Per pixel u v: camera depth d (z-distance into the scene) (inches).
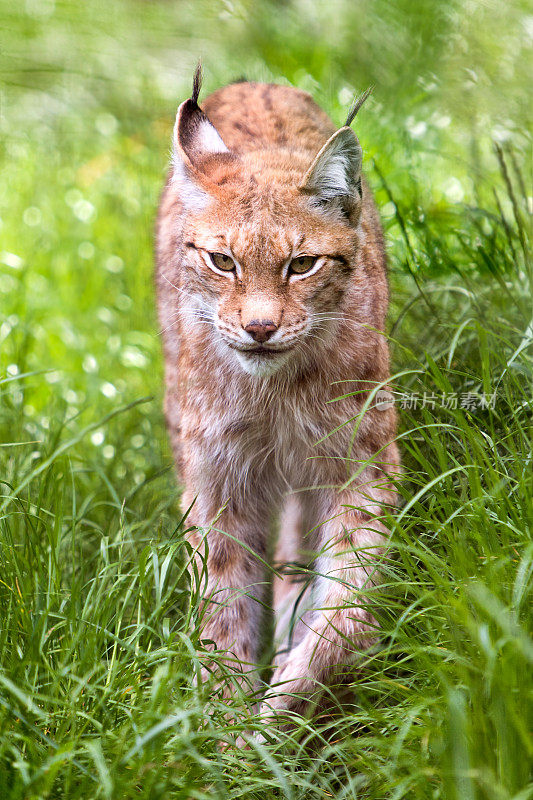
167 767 221.9
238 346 270.1
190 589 281.6
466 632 234.5
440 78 507.5
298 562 313.3
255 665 278.7
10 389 398.9
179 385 309.3
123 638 277.9
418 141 458.9
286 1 604.7
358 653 257.3
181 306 301.1
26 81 642.2
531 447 270.1
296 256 269.7
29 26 684.7
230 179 277.3
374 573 271.0
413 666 258.1
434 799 208.1
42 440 374.3
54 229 537.0
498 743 203.8
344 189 275.4
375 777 226.7
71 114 621.0
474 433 276.2
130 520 348.8
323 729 246.2
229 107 344.8
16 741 233.0
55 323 482.9
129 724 233.5
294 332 268.7
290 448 297.0
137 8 693.9
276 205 269.0
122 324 478.6
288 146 315.0
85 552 338.3
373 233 315.0
